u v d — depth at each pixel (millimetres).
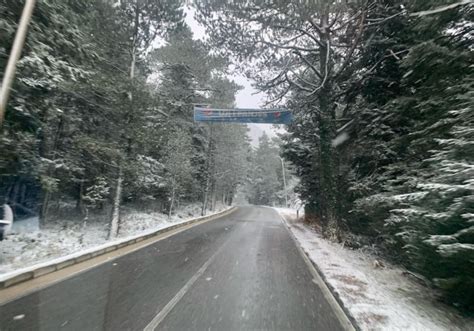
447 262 4926
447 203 5133
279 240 13688
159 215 21984
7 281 5402
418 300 5609
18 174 9750
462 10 7637
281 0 10688
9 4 7203
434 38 8086
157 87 24688
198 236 13820
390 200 8641
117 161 13211
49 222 14492
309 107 16609
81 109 13289
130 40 13961
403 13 10188
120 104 12602
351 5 10789
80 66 9750
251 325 4176
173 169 21281
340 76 14070
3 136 7969
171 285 5918
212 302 5027
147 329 3912
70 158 13969
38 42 7719
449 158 5770
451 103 7590
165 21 15023
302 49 14594
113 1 12820
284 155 20141
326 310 4910
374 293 5699
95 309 4516
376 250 11805
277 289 5957
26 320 4027
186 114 26969
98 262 7652
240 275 6914
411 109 9555
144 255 8859
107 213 19156
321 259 9039
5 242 9500
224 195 52031
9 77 5816
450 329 4176
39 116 9430
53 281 5848
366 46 12188
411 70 8453
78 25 9398
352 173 14633
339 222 13992
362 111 12656
